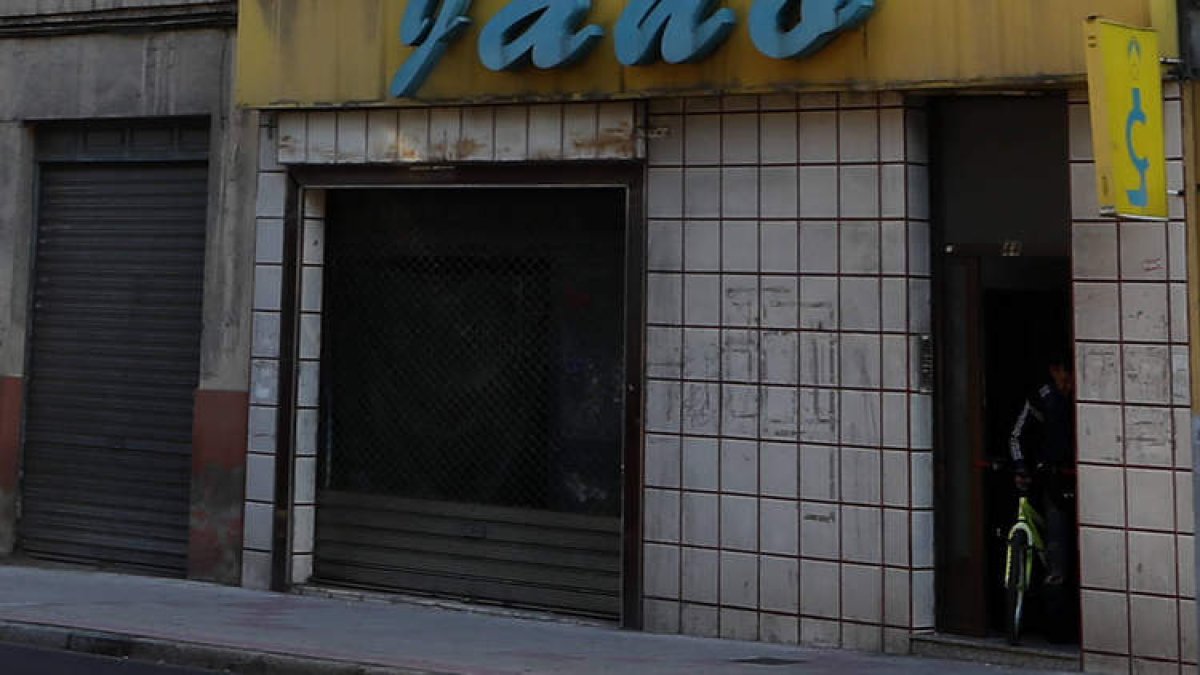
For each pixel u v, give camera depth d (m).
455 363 12.16
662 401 10.98
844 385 10.34
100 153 13.95
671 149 10.99
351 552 12.47
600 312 11.55
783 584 10.49
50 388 14.07
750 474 10.64
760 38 10.16
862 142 10.34
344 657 9.62
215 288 13.02
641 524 11.02
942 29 9.78
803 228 10.52
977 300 10.33
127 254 13.77
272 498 12.52
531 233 11.84
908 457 10.12
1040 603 10.13
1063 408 10.09
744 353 10.70
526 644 10.34
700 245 10.88
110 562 13.67
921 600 10.12
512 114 11.53
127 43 13.66
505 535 11.82
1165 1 9.19
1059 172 10.12
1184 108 9.31
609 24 10.88
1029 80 9.53
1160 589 9.23
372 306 12.52
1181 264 9.25
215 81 13.16
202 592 12.47
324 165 12.35
